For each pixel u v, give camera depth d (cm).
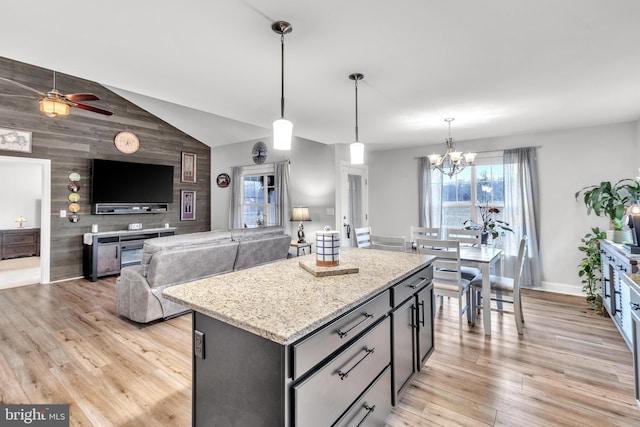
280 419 111
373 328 161
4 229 677
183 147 693
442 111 338
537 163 445
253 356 119
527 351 266
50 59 212
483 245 392
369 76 245
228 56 211
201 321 140
